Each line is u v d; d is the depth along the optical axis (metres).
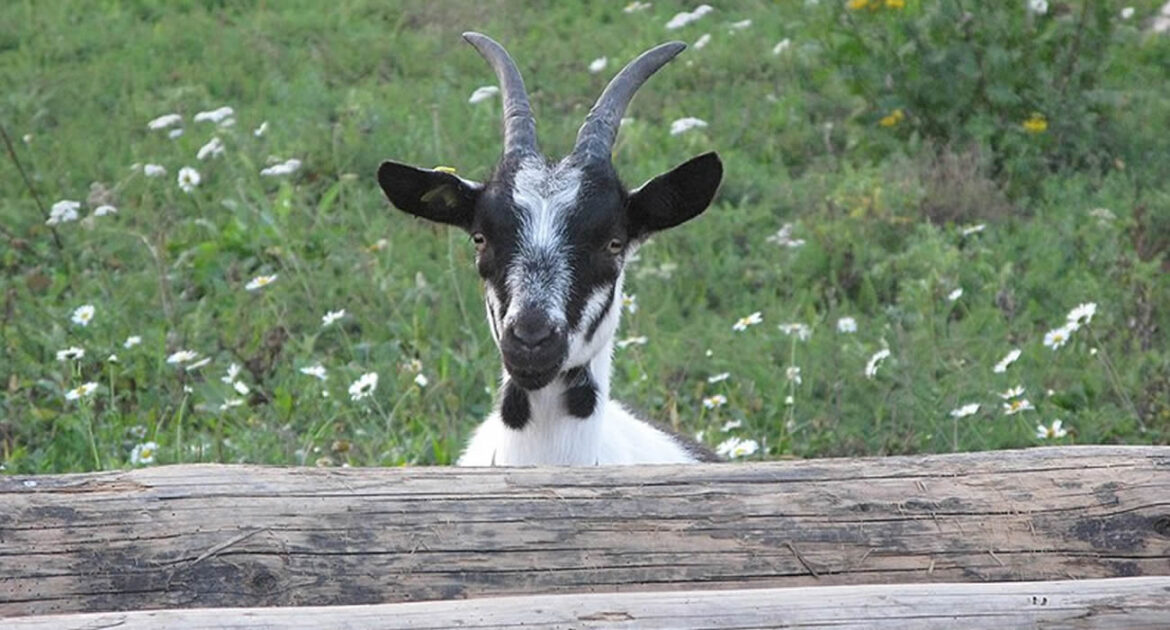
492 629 9.25
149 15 35.94
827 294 23.52
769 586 10.30
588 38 33.75
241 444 18.34
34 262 24.55
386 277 23.28
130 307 22.70
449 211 15.05
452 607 9.39
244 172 26.59
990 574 10.42
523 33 34.75
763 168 27.95
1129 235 25.05
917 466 10.84
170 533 10.13
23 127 29.38
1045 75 27.88
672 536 10.38
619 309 15.10
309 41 34.25
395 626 9.24
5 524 10.08
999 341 21.67
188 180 24.31
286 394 19.69
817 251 24.30
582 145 14.83
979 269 23.78
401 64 33.06
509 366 14.00
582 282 14.35
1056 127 27.80
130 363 20.91
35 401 20.08
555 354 13.98
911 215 25.77
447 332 22.25
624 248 14.92
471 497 10.45
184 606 9.97
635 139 27.58
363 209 26.20
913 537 10.48
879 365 20.47
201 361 19.95
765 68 32.84
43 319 22.17
